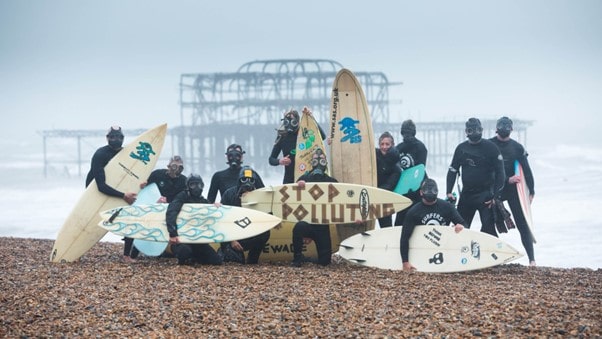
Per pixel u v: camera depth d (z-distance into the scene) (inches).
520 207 1218.0
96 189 1198.9
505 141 1230.9
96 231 1187.9
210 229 1101.7
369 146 1222.9
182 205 1123.9
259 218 1111.6
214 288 947.3
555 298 892.0
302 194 1149.1
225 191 1173.1
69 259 1170.0
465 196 1192.8
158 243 1133.7
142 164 1221.1
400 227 1127.6
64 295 919.0
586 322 781.9
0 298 906.1
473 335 753.0
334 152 1238.9
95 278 1007.6
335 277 1015.0
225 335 776.9
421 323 794.2
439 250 1091.3
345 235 1178.0
